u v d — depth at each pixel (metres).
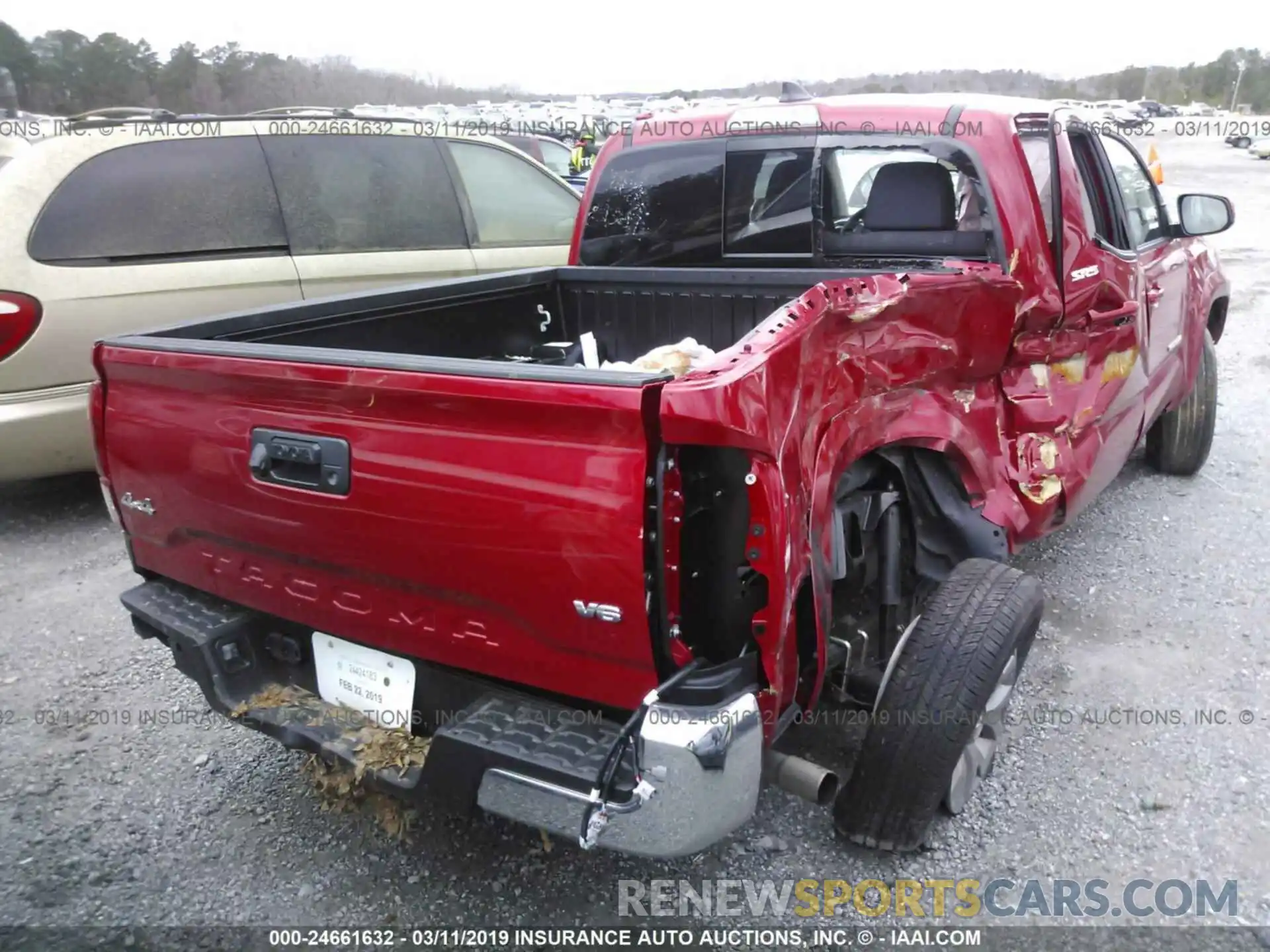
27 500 5.84
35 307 4.84
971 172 3.43
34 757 3.42
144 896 2.77
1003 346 3.25
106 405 2.79
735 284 3.62
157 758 3.42
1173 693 3.58
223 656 2.69
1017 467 3.47
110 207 5.11
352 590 2.42
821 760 3.11
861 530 2.91
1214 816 2.96
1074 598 4.26
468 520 2.12
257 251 5.55
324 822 3.07
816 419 2.38
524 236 6.79
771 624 2.11
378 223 6.04
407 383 2.11
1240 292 11.38
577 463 1.99
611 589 2.00
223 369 2.40
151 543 2.87
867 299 2.55
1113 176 4.15
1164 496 5.38
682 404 1.89
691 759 1.98
